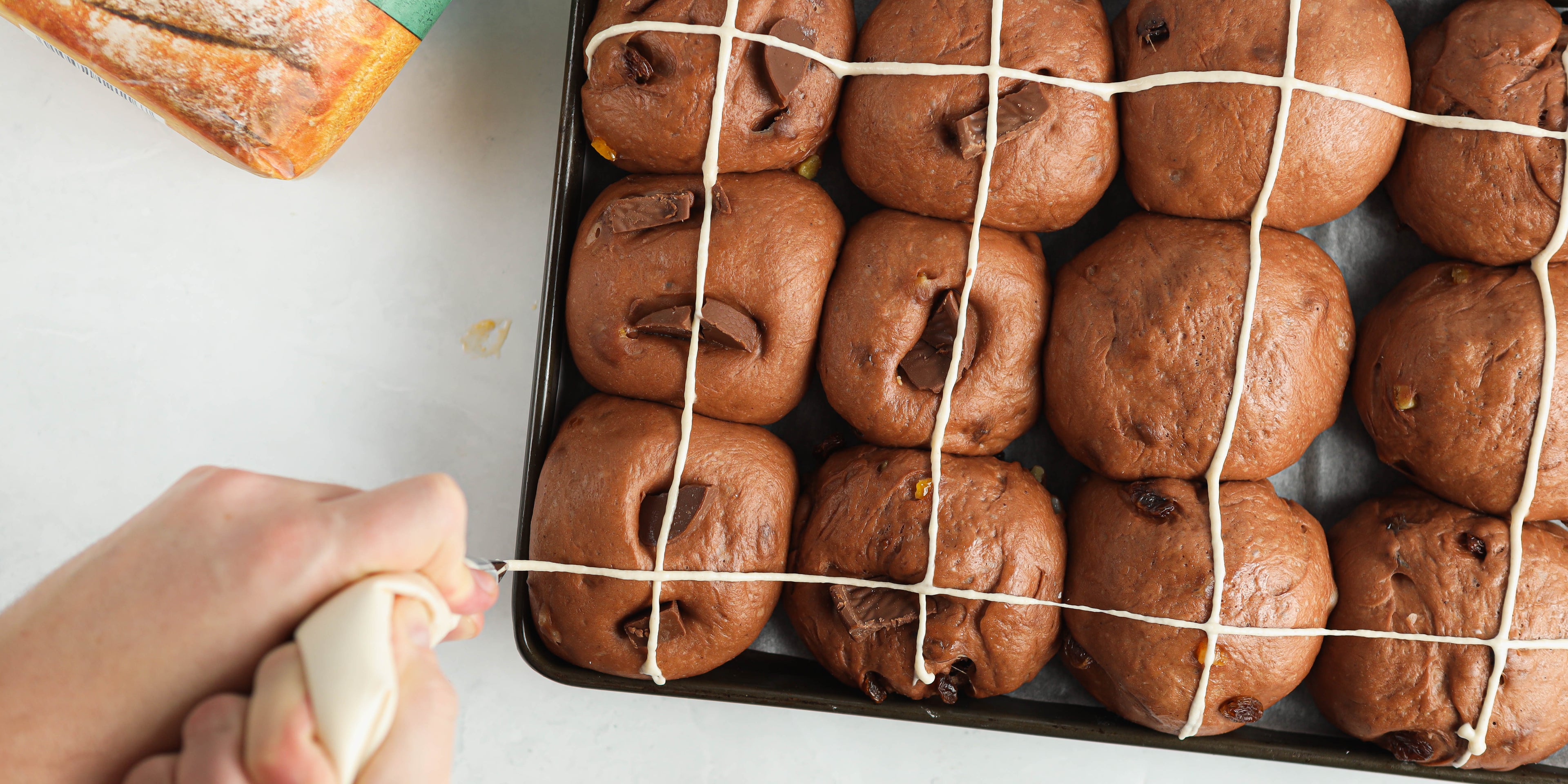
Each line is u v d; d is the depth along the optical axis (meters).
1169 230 0.39
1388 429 0.39
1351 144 0.38
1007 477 0.39
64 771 0.28
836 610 0.38
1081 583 0.39
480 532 0.42
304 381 0.42
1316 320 0.38
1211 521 0.38
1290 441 0.38
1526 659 0.38
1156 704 0.38
